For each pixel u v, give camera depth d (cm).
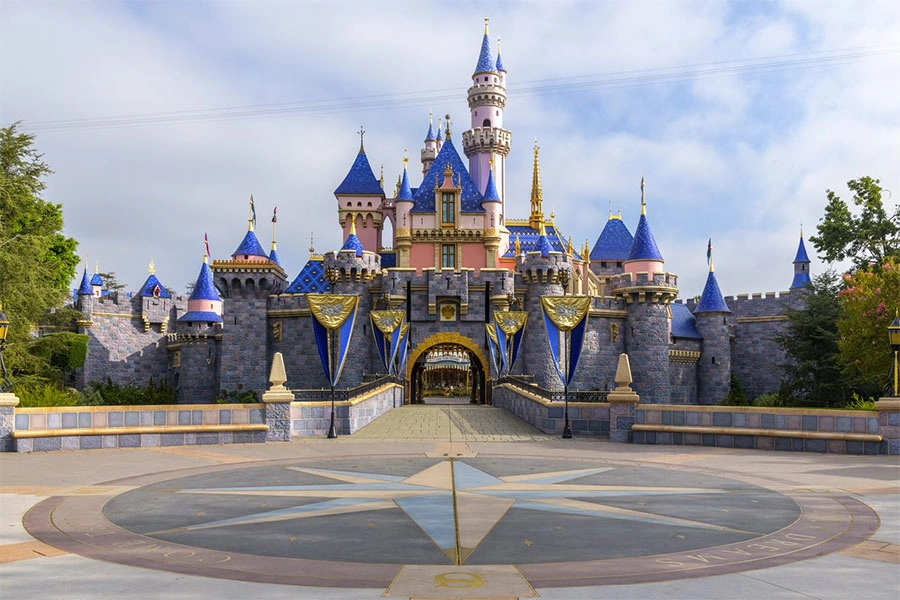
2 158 5925
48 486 1922
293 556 1210
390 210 9581
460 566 1152
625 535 1356
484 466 2314
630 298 7775
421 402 7400
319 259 8588
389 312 5809
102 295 9931
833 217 6550
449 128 8662
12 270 5431
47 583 1060
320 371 7406
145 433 2919
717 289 9106
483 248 8131
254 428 3102
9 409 2709
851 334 4891
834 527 1423
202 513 1552
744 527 1423
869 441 2584
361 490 1838
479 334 7044
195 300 8869
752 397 9612
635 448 2873
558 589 1034
